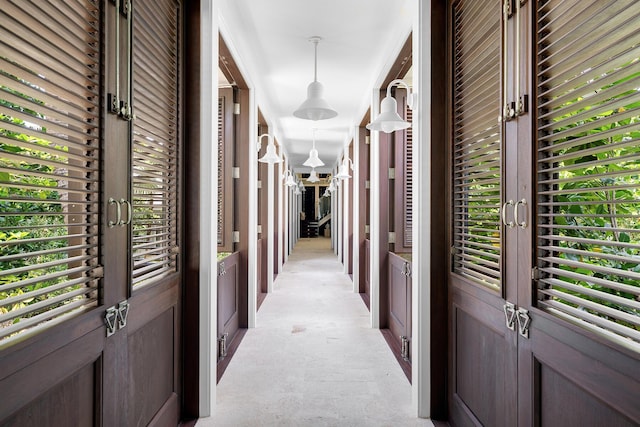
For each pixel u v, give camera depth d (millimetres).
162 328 1956
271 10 2725
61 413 1141
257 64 3801
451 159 2217
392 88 3943
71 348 1163
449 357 2260
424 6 2338
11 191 1310
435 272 2312
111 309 1375
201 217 2266
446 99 2316
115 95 1386
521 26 1435
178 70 2141
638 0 927
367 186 5898
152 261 1887
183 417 2275
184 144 2262
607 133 1033
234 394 2596
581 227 1166
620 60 990
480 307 1854
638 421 934
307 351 3416
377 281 4137
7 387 917
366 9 2717
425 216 2320
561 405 1250
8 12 935
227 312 3547
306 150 9414
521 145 1438
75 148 1202
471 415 1951
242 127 4148
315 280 6949
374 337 3812
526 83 1400
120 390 1479
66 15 1146
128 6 1471
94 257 1287
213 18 2334
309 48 3387
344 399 2535
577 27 1144
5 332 900
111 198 1374
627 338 1024
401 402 2500
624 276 973
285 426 2203
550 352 1288
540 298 1368
